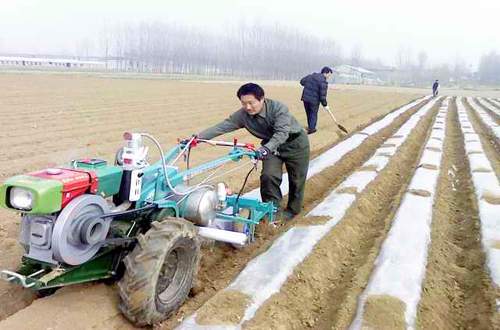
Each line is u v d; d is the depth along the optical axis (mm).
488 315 4578
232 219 5578
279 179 6332
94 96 25297
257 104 5562
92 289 4602
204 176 9031
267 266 5176
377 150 12570
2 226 6250
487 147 14328
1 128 13883
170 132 14664
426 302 4785
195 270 4527
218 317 4137
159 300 4105
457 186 9758
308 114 14203
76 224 3672
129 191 4234
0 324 3998
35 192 3441
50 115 17016
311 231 6207
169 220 4234
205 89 36188
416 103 34156
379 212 7875
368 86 69750
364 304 4516
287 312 4523
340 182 9398
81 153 11117
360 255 6066
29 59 89875
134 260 3904
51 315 4156
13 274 3711
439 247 6254
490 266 5473
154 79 51312
